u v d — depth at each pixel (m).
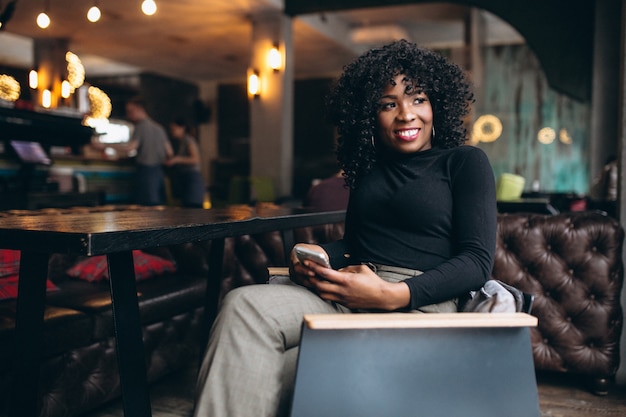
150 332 2.36
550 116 10.50
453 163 1.37
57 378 1.91
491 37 10.40
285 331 1.18
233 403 1.11
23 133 5.97
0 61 11.82
